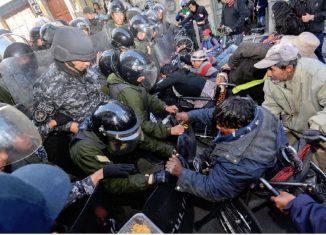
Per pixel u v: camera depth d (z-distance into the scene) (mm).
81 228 1340
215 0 9461
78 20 4688
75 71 2197
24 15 12109
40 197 792
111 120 1612
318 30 3928
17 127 1580
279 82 2293
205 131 2918
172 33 5699
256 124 1587
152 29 3873
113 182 1683
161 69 3738
